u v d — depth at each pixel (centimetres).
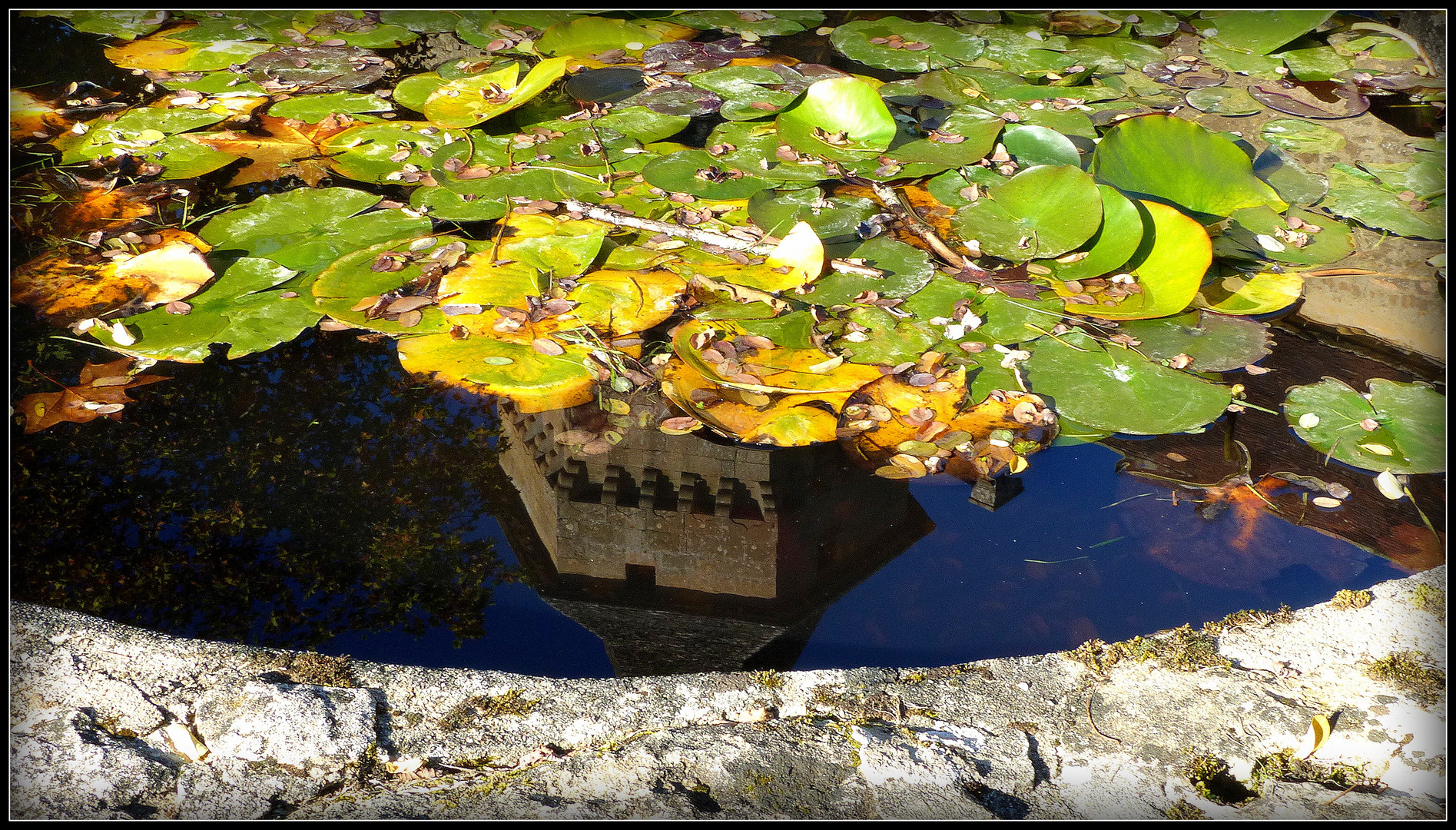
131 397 183
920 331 198
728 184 245
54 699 121
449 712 125
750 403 184
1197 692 128
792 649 140
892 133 257
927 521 162
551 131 270
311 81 296
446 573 152
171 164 251
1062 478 170
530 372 190
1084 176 224
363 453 174
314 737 119
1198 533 159
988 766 117
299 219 228
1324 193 249
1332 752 119
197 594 146
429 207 233
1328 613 139
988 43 332
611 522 162
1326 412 185
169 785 112
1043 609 147
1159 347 195
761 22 350
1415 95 299
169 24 336
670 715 126
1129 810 112
